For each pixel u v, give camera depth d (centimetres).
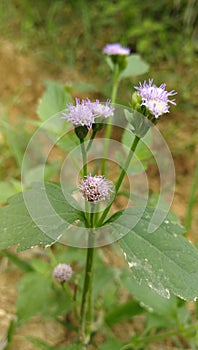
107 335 22
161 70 38
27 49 38
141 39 40
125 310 21
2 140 31
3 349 21
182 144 33
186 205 29
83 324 19
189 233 28
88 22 40
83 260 22
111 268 23
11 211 14
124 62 23
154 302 20
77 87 28
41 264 22
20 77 36
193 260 14
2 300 24
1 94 35
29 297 21
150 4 41
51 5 43
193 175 31
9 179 29
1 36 40
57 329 23
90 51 39
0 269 25
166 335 20
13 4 43
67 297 20
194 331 21
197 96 36
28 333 23
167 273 13
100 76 37
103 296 23
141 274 13
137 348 21
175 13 41
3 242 13
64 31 41
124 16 41
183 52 39
